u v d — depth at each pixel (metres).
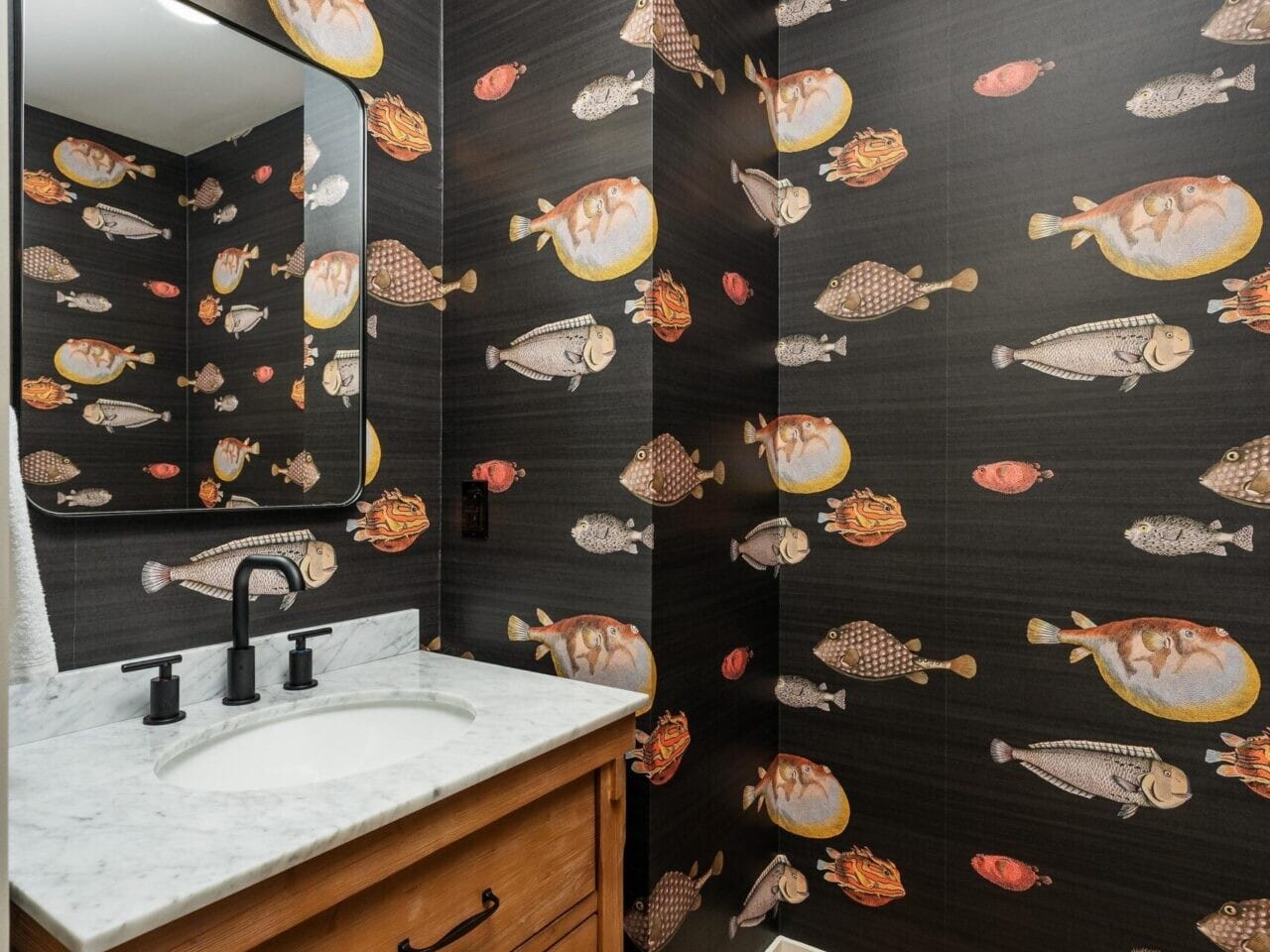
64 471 1.05
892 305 1.60
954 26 1.52
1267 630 1.24
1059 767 1.42
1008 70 1.46
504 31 1.49
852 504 1.65
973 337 1.50
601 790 1.16
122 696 1.09
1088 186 1.38
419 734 1.21
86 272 1.07
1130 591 1.35
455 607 1.57
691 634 1.41
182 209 1.17
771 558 1.71
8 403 0.59
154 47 1.14
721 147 1.51
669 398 1.34
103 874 0.67
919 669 1.57
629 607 1.32
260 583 1.28
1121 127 1.35
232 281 1.24
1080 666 1.40
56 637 1.05
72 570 1.07
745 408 1.60
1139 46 1.34
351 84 1.40
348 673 1.35
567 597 1.40
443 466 1.59
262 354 1.27
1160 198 1.32
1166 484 1.32
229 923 0.68
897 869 1.60
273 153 1.29
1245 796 1.26
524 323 1.46
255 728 1.13
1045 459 1.43
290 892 0.73
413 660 1.45
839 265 1.66
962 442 1.51
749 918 1.63
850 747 1.65
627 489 1.33
